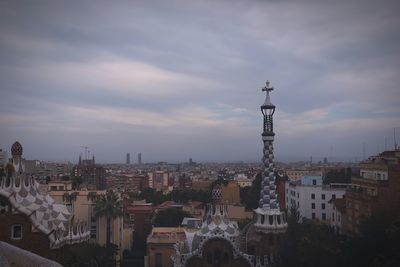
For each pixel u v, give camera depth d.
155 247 88.94
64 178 152.75
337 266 61.53
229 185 162.50
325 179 149.25
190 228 94.19
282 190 142.00
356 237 63.38
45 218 52.69
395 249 53.53
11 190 51.03
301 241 65.00
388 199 75.69
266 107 62.72
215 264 57.59
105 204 88.38
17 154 54.88
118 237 93.69
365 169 96.38
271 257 58.66
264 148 62.44
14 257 24.55
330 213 120.19
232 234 58.91
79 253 57.75
